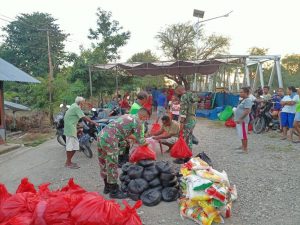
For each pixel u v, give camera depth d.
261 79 20.00
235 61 18.62
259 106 12.55
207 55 33.81
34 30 49.34
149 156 6.00
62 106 12.39
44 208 3.18
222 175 5.07
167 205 5.33
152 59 38.41
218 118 17.53
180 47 33.62
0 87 12.30
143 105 5.83
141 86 28.48
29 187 3.99
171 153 7.66
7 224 3.11
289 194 5.69
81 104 8.07
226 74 23.45
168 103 18.48
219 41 34.28
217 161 8.06
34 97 19.69
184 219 4.81
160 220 4.79
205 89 28.31
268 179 6.53
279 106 12.63
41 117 18.05
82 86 22.44
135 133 5.66
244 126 8.80
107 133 5.54
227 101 18.86
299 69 47.03
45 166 8.40
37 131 16.05
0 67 12.57
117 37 29.62
